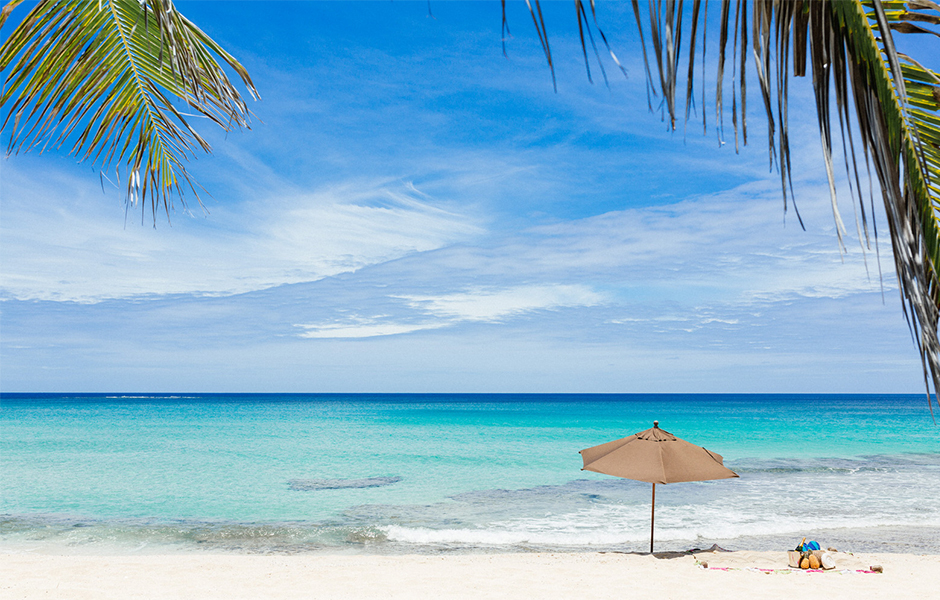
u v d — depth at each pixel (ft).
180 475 64.85
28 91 7.09
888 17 3.93
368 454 84.28
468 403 349.20
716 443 98.43
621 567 28.07
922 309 3.57
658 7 3.27
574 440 105.40
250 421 157.17
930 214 4.08
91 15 7.13
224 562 29.45
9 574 26.37
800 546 28.58
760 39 3.66
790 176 3.69
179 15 6.66
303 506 48.62
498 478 62.85
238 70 7.30
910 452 85.66
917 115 4.22
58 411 209.36
